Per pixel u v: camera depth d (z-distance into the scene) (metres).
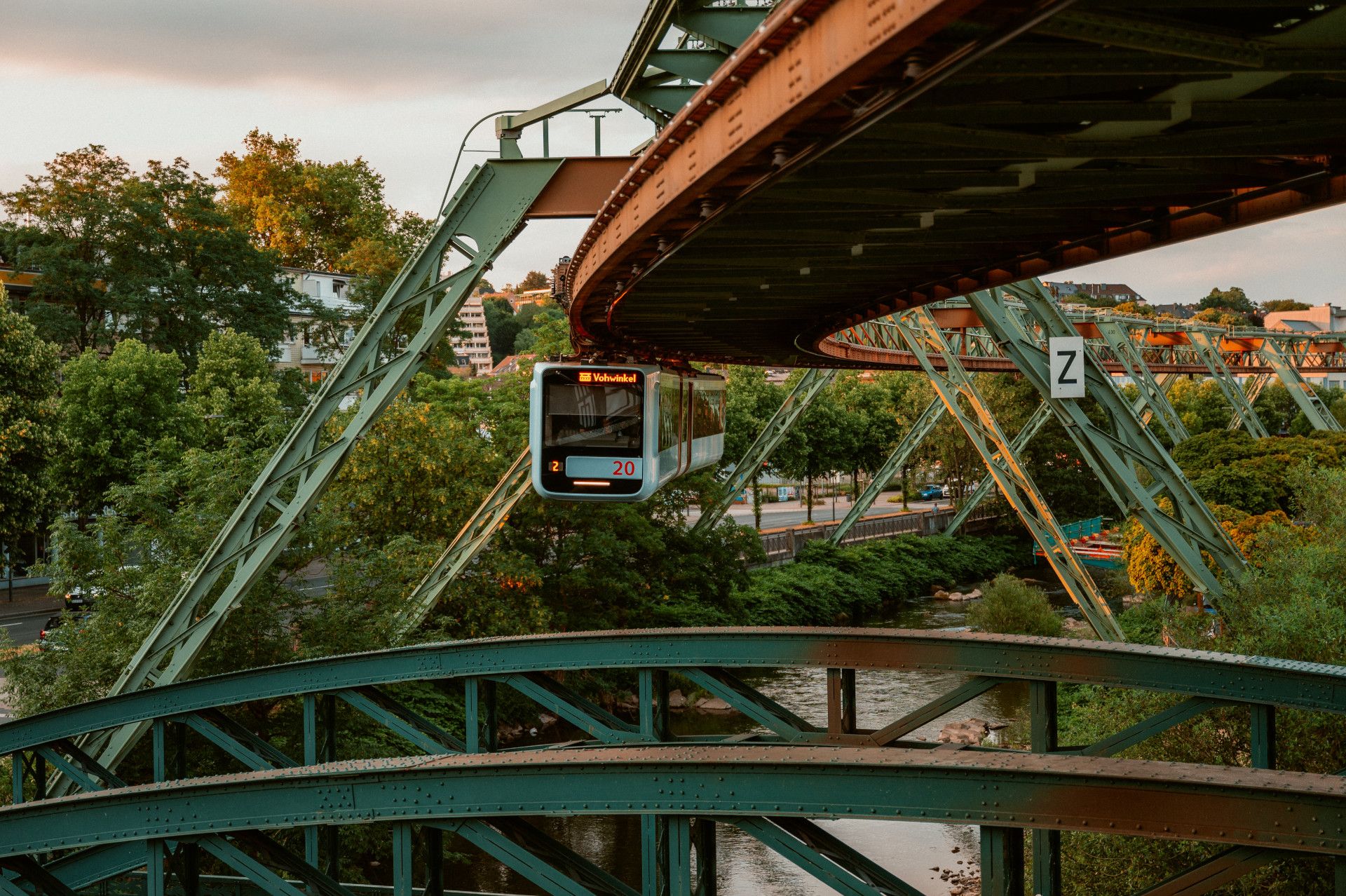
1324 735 18.36
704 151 10.53
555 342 50.72
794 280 17.67
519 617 39.66
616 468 23.58
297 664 15.17
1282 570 25.41
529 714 41.19
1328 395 117.12
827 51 7.60
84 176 68.44
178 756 15.70
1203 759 19.42
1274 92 9.33
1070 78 8.72
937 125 9.42
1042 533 42.03
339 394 20.36
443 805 9.20
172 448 54.38
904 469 89.06
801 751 8.84
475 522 36.66
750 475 57.44
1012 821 7.93
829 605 60.81
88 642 24.39
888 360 47.75
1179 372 80.25
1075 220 14.12
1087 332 51.56
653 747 9.33
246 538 21.06
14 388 45.31
